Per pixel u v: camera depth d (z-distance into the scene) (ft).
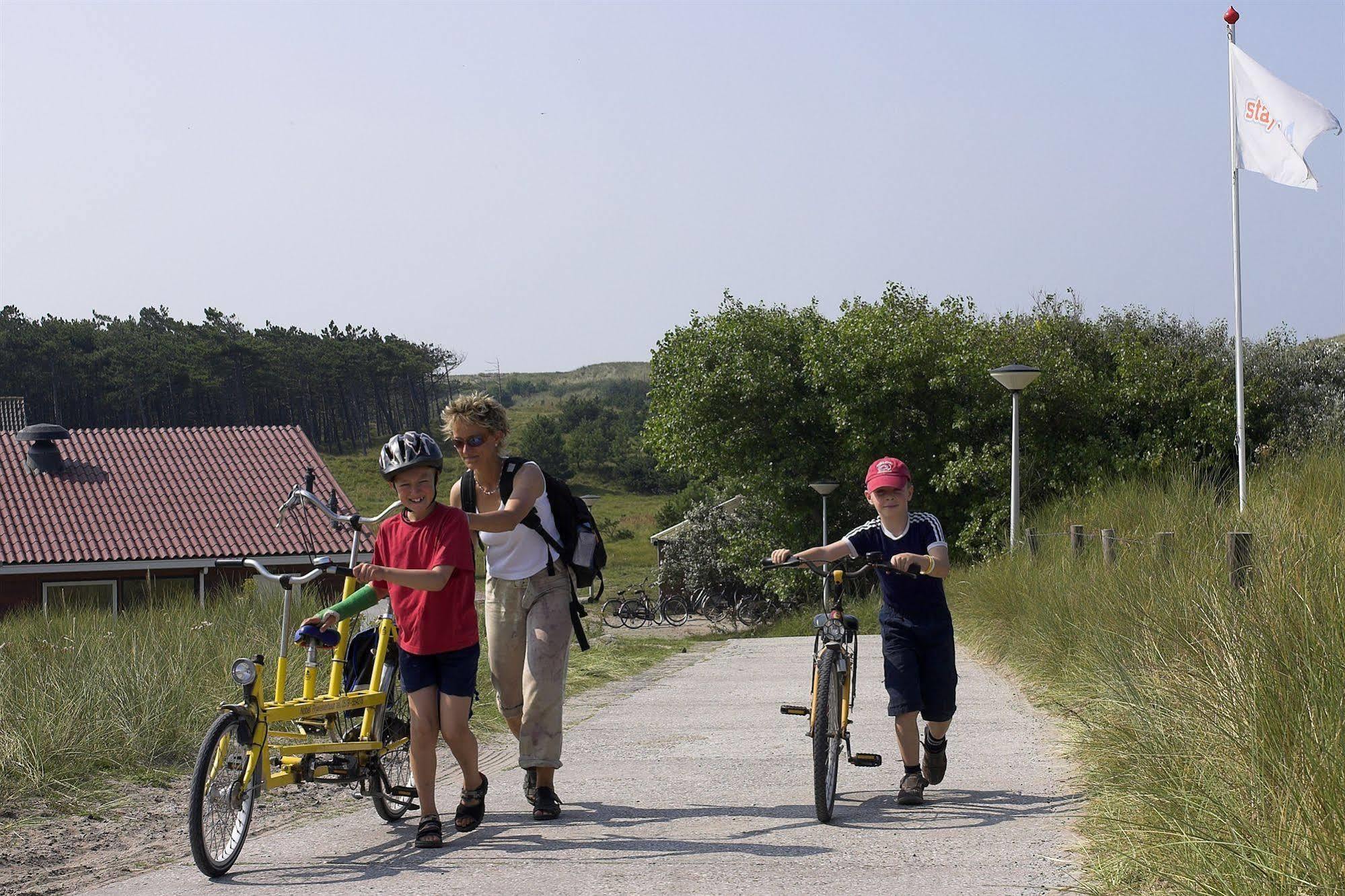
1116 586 31.37
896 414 97.91
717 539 123.44
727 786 21.03
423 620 16.99
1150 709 18.48
